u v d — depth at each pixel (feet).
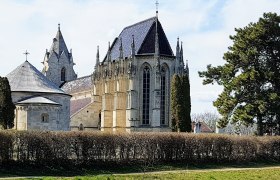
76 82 475.31
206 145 196.85
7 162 149.89
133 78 346.54
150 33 363.35
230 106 259.60
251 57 261.24
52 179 119.65
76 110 401.90
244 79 254.06
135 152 176.55
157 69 341.62
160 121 344.49
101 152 167.84
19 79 272.72
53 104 252.21
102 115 372.79
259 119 261.65
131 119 342.64
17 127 250.16
